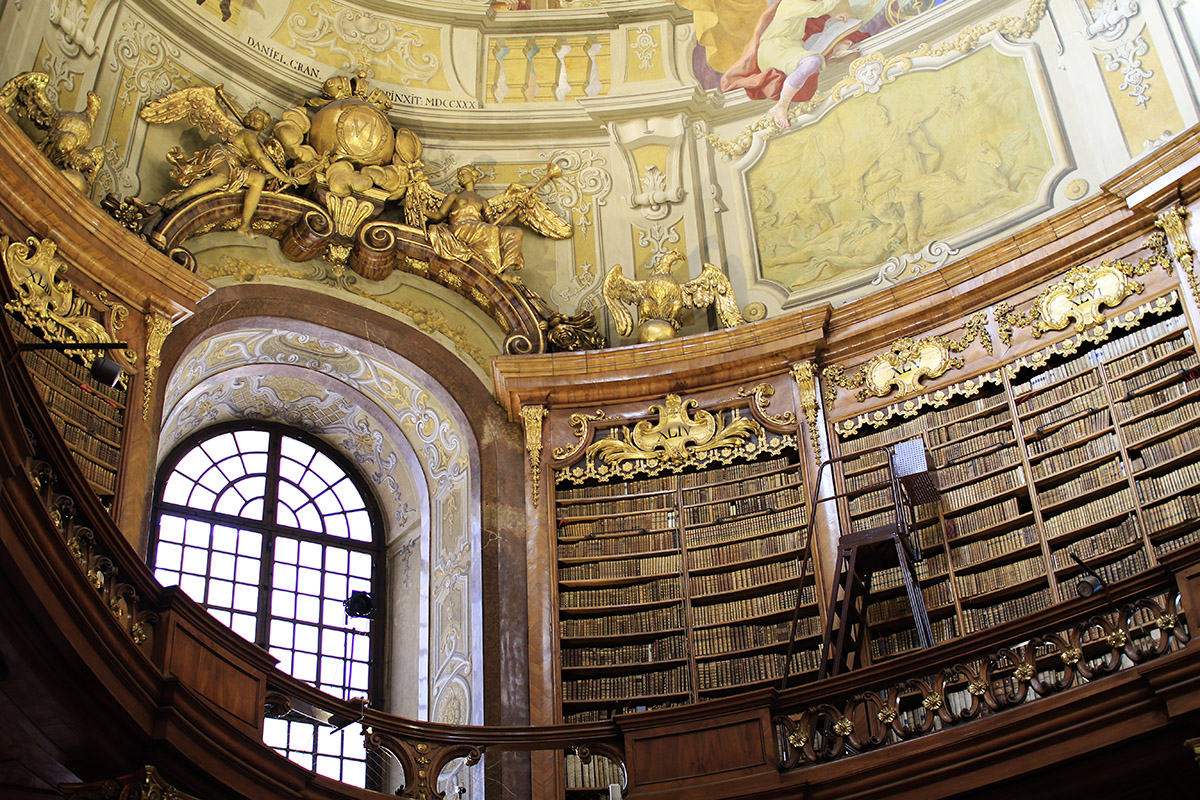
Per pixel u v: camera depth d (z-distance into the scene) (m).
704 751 9.75
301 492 13.93
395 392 13.52
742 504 12.38
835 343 12.72
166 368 11.59
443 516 13.23
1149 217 11.62
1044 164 12.84
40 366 10.42
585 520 12.55
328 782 9.29
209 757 8.47
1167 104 12.37
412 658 13.09
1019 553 11.05
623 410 13.03
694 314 13.65
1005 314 12.06
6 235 10.55
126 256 11.30
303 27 13.79
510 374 12.95
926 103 13.63
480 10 14.36
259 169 12.82
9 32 11.20
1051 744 8.90
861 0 14.06
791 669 11.44
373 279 13.44
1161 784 8.90
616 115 14.54
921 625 10.70
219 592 12.95
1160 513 10.52
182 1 12.92
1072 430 11.26
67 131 11.30
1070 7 13.09
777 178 14.15
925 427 12.01
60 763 8.20
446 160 14.28
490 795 11.07
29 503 7.10
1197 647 8.42
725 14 14.45
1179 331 11.09
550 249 14.18
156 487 13.07
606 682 11.80
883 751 9.39
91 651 7.63
